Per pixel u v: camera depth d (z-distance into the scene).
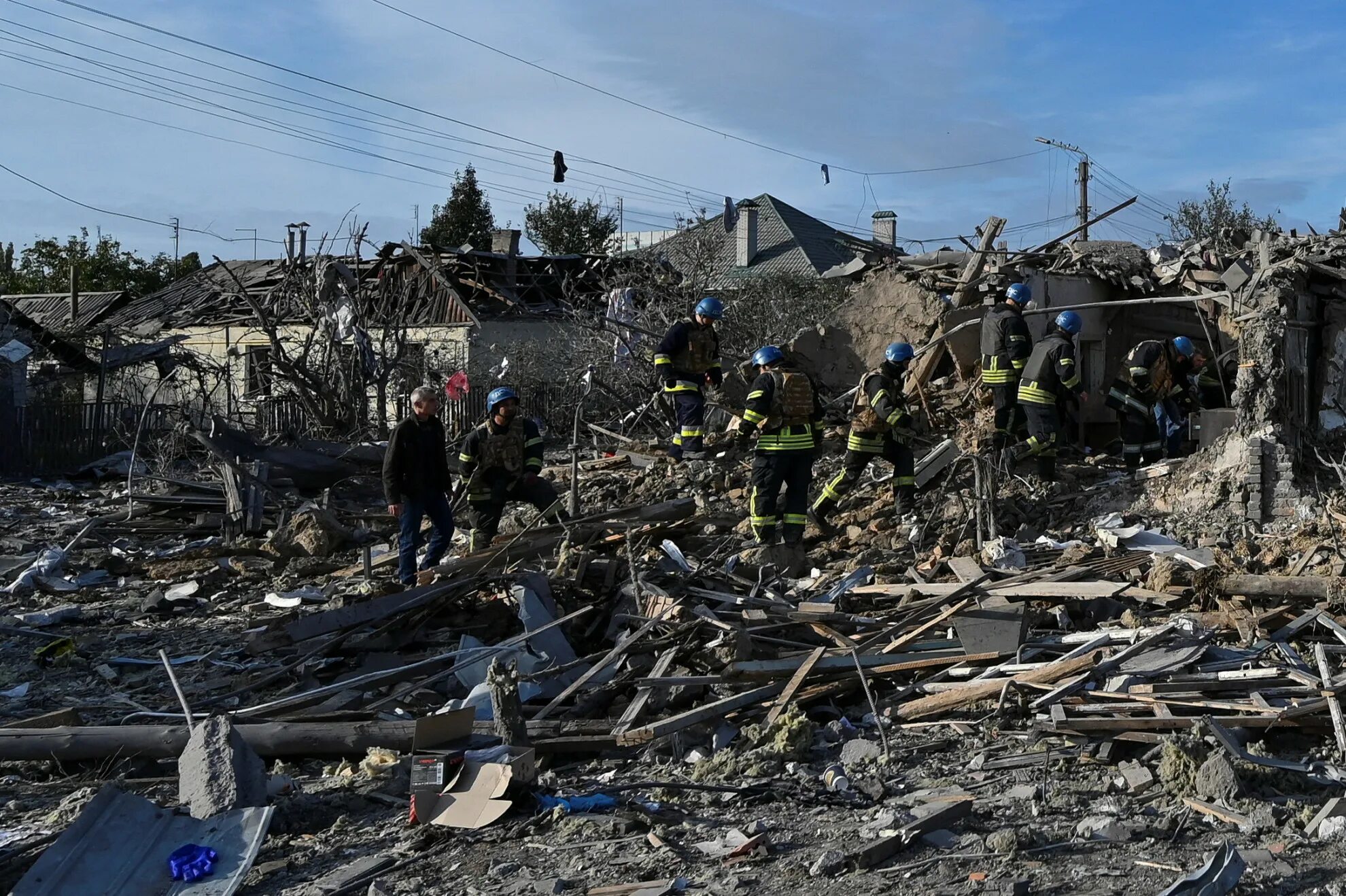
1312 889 4.21
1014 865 4.51
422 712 6.73
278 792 5.50
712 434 14.46
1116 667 6.49
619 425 18.03
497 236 30.83
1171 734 5.53
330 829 5.22
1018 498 11.12
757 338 21.12
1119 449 15.41
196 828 4.91
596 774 5.85
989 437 12.49
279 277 29.64
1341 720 5.87
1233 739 5.64
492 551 9.54
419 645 7.93
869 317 16.27
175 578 10.60
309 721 6.34
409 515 9.41
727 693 6.64
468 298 28.36
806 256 41.41
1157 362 13.13
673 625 7.36
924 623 7.41
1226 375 14.39
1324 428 12.52
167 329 31.22
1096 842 4.73
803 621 7.43
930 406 14.94
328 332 19.80
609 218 43.50
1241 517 10.30
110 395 24.22
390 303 24.48
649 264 21.23
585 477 13.73
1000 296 15.61
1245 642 7.07
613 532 10.23
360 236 20.58
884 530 10.52
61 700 7.25
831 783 5.55
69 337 25.14
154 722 6.75
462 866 4.71
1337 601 7.55
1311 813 4.93
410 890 4.48
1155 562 8.51
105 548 11.96
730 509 11.62
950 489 10.87
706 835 4.95
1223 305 14.73
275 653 7.93
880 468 12.65
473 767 5.36
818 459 13.18
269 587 10.25
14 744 5.94
